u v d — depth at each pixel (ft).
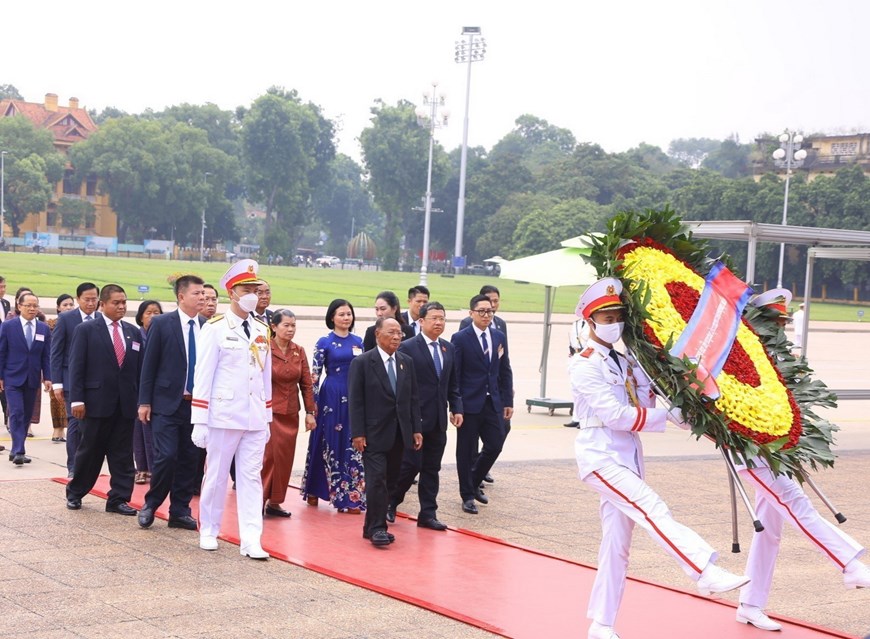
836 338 138.00
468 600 21.48
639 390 19.43
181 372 26.96
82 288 32.99
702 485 36.99
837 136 303.27
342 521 28.99
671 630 20.06
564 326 130.82
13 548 24.07
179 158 368.68
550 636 19.22
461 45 231.71
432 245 420.77
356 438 26.45
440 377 28.84
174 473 27.17
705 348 19.33
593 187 365.40
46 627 18.43
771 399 19.63
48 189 335.47
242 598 20.89
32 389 36.60
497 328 32.12
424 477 28.66
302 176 389.19
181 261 330.54
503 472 37.52
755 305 22.36
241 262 25.14
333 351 30.53
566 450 43.04
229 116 458.50
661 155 517.55
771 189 270.46
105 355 28.02
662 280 20.06
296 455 39.01
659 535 18.04
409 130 375.86
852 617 21.90
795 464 19.29
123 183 355.97
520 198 362.33
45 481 32.35
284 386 29.09
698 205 287.07
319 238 574.15
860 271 259.60
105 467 35.73
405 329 33.55
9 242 323.98
